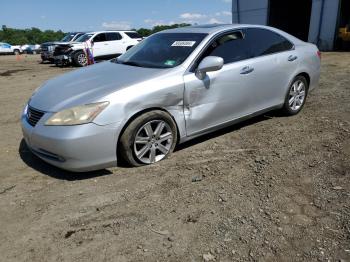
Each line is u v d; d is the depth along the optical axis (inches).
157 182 143.1
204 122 172.9
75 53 673.0
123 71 170.1
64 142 135.9
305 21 971.9
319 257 98.4
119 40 730.2
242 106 188.1
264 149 172.6
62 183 145.8
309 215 117.3
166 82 155.0
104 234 111.4
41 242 108.9
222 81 173.5
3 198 135.4
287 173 146.3
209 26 195.8
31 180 149.5
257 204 124.5
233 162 159.2
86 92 148.9
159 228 113.3
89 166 142.3
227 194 132.0
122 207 126.2
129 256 101.1
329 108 240.8
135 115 149.0
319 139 182.5
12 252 104.7
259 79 192.1
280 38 213.2
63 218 121.0
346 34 721.0
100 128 139.0
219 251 101.8
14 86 419.5
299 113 232.1
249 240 106.0
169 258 99.8
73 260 100.4
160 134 158.4
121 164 159.2
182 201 128.4
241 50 187.6
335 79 350.3
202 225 113.9
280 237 106.9
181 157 166.7
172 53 175.9
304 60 221.0
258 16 898.7
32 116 151.9
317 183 137.5
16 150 184.5
